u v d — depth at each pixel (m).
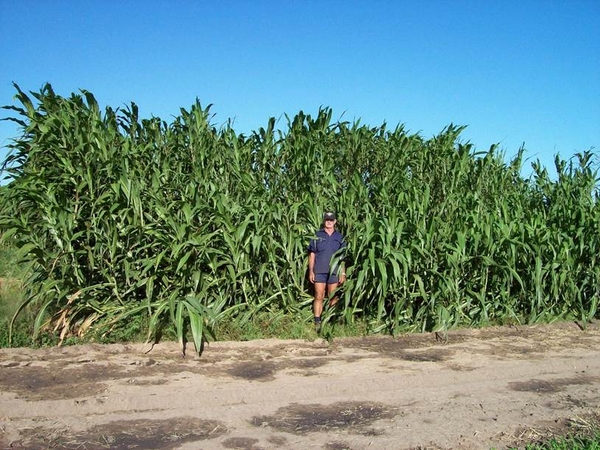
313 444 5.11
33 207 8.89
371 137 11.74
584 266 11.34
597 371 7.82
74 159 9.22
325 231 9.68
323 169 10.89
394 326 9.46
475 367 7.73
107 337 8.42
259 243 9.33
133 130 10.34
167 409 5.94
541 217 11.94
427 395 6.57
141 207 9.20
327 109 11.70
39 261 8.55
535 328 10.30
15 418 5.54
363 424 5.62
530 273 10.70
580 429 5.55
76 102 9.91
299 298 10.12
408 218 10.08
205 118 10.84
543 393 6.75
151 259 8.97
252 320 9.45
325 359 7.97
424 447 5.10
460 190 11.83
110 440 5.09
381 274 9.25
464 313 10.43
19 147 9.25
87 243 8.96
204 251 8.96
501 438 5.32
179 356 7.84
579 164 13.28
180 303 8.14
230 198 10.10
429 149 12.06
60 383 6.52
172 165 10.29
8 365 7.07
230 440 5.15
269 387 6.55
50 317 8.74
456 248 9.91
